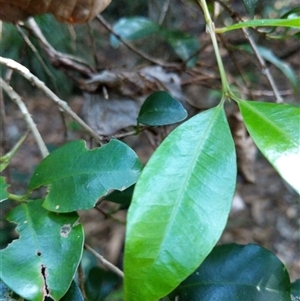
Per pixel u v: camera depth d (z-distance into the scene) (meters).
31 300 0.14
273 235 0.67
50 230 0.16
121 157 0.17
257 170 0.73
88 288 0.27
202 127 0.14
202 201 0.13
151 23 0.38
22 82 0.59
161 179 0.13
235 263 0.18
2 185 0.18
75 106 0.51
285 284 0.18
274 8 0.34
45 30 0.44
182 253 0.13
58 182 0.17
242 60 0.55
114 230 0.60
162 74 0.36
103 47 0.63
